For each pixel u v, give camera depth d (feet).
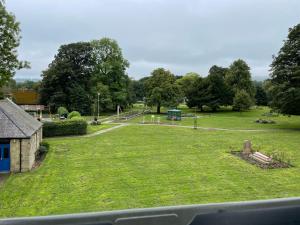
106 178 92.22
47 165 109.60
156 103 329.72
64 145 146.10
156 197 75.87
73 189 82.64
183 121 252.01
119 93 327.26
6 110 119.24
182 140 157.58
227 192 78.74
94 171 100.27
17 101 336.49
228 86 355.97
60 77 315.17
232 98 352.28
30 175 97.81
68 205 71.67
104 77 328.08
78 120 178.70
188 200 73.51
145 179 90.53
